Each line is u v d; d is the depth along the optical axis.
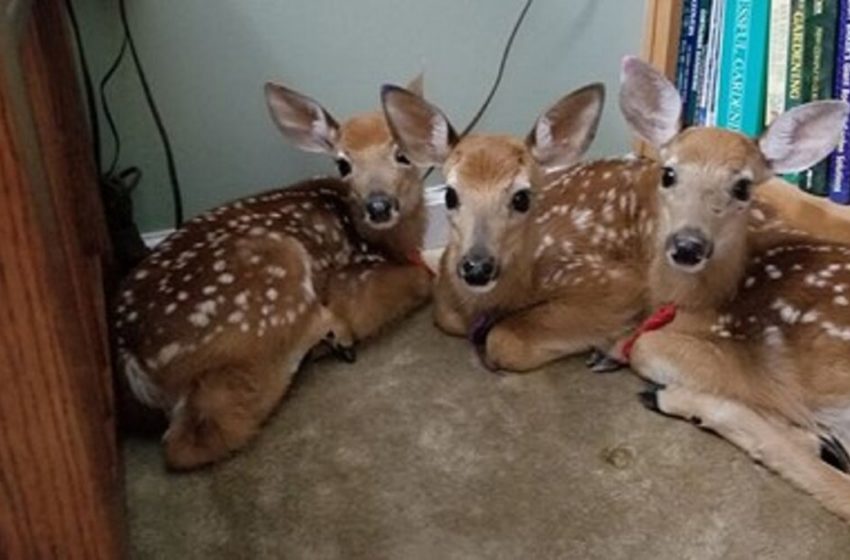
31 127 0.47
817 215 0.99
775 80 1.01
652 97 0.86
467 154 0.85
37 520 0.50
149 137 1.00
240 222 0.89
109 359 0.78
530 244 0.90
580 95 0.85
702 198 0.81
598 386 0.88
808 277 0.83
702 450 0.80
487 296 0.90
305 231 0.92
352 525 0.73
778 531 0.72
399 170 0.94
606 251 0.94
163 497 0.75
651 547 0.71
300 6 0.99
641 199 0.92
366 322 0.93
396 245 0.99
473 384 0.89
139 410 0.81
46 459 0.49
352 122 0.94
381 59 1.04
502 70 1.09
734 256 0.84
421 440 0.82
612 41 1.12
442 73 1.07
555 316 0.90
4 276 0.45
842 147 0.96
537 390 0.88
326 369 0.90
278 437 0.82
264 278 0.83
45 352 0.47
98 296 0.77
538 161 0.88
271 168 1.06
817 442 0.78
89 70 0.95
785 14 0.98
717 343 0.84
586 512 0.74
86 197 0.81
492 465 0.79
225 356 0.79
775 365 0.81
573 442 0.81
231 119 1.02
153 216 1.04
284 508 0.75
